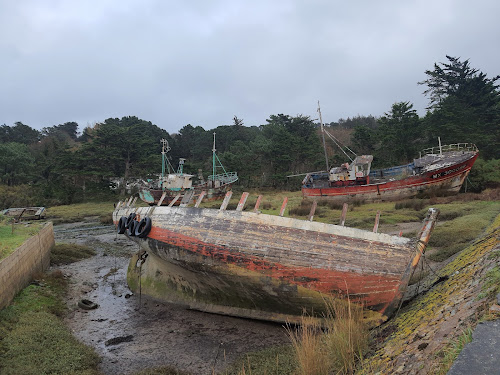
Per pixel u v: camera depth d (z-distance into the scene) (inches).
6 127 3449.8
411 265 344.5
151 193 1701.5
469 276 272.4
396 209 1032.8
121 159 2236.7
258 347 347.6
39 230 664.4
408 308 335.0
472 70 2185.0
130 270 573.9
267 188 2245.3
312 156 2273.6
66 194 2036.2
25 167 2353.6
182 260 434.9
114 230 1151.0
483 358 108.9
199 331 395.9
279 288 376.2
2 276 412.8
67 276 628.4
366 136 2156.7
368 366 221.3
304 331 278.5
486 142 1696.6
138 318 443.8
